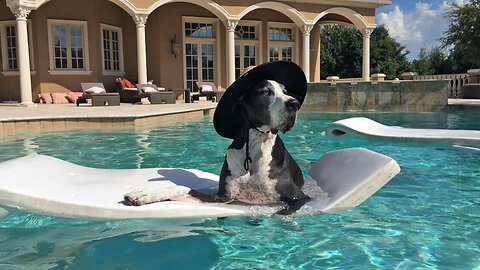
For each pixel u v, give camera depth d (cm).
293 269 179
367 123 646
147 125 828
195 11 1706
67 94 1444
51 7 1429
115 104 1235
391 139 563
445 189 322
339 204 262
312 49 1995
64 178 312
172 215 245
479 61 2234
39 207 249
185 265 184
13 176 282
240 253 198
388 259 189
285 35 1916
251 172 269
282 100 246
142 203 252
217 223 241
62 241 214
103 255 196
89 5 1488
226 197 273
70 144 585
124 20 1641
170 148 552
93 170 348
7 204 254
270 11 1844
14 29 1439
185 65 1716
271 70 262
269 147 269
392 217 252
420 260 188
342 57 4047
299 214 254
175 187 271
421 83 1180
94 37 1506
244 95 264
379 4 1748
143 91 1368
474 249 201
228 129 277
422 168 402
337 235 221
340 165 311
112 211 244
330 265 183
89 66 1506
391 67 4016
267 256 194
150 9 1395
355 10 1736
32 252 199
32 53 1433
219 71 1788
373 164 280
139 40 1400
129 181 317
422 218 250
